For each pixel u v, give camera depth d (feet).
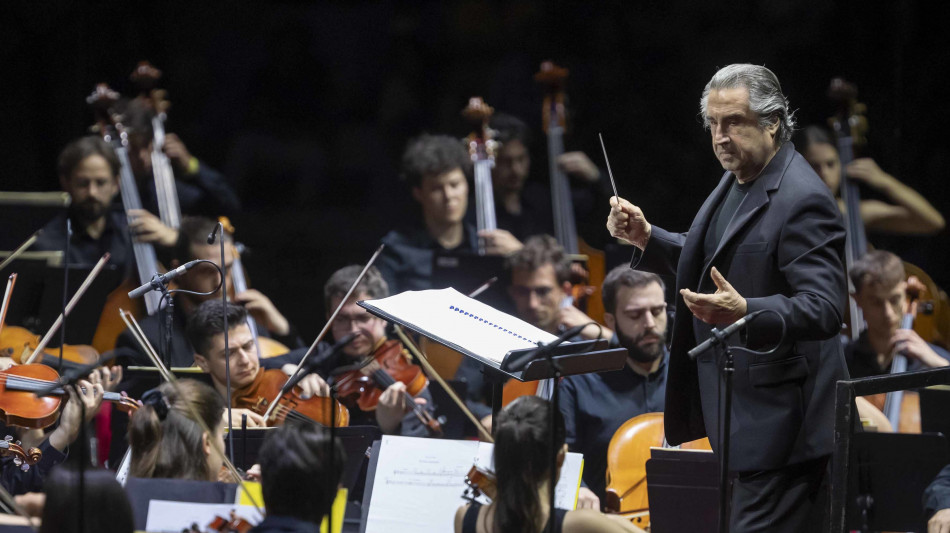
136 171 80.94
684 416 37.52
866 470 40.09
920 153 90.53
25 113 97.71
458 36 104.32
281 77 104.73
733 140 35.37
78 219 74.49
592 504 49.44
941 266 85.81
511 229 82.74
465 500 37.60
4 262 60.13
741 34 99.55
